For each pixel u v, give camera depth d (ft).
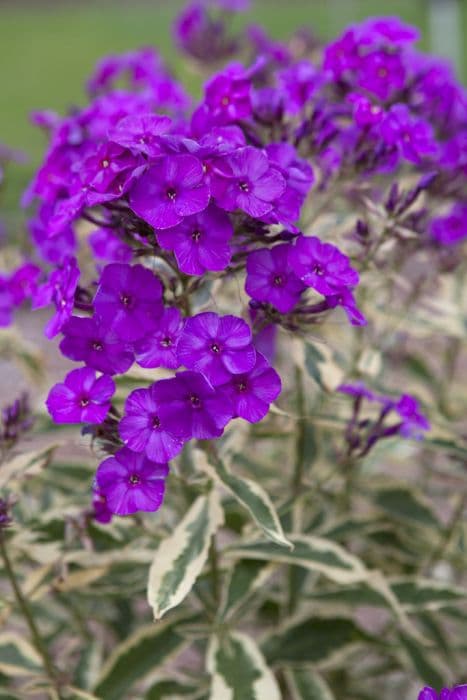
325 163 2.50
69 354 2.10
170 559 2.25
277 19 13.94
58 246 2.34
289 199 2.15
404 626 2.56
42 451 2.35
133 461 2.09
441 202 2.65
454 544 2.81
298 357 2.42
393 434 2.42
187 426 2.05
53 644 2.88
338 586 2.63
